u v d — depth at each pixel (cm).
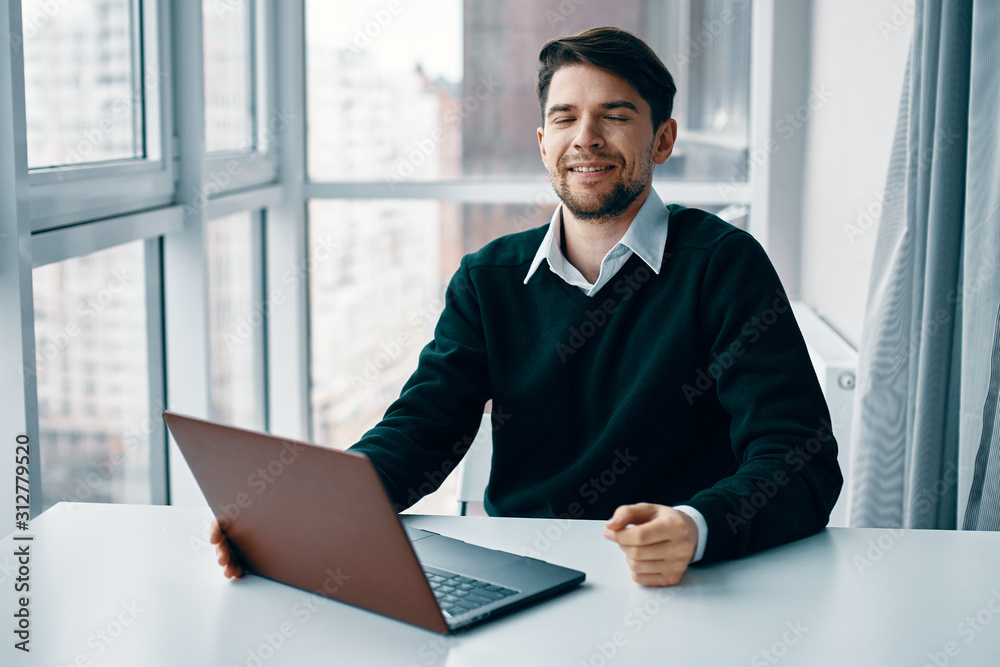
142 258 215
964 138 146
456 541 105
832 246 241
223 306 260
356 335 304
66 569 100
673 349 131
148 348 220
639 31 282
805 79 269
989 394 136
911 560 101
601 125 130
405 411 132
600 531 110
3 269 143
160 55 205
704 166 285
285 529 91
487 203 292
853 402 199
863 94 216
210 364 229
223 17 254
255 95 278
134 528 112
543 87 137
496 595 90
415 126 293
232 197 246
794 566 99
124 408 209
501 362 140
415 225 296
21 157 143
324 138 295
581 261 140
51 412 179
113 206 185
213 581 97
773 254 278
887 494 168
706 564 100
